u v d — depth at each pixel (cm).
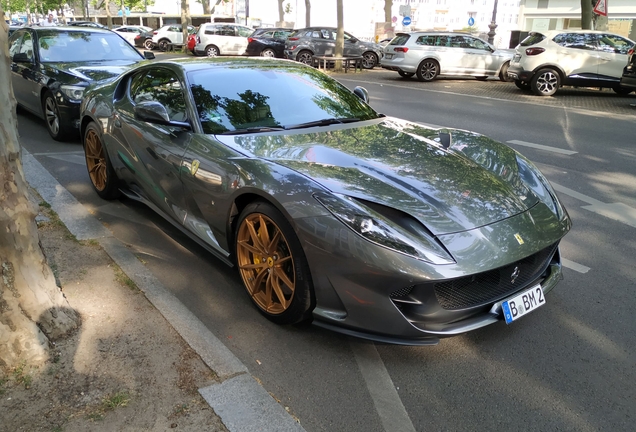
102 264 351
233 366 257
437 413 239
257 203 293
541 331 307
